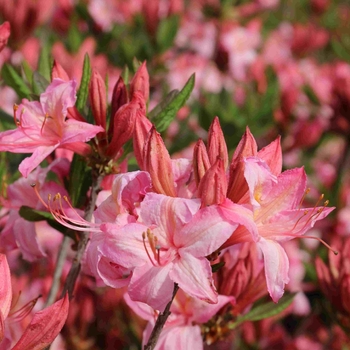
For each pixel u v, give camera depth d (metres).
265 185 0.41
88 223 0.42
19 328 0.47
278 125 0.83
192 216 0.41
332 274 0.56
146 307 0.47
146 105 0.47
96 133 0.45
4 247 0.49
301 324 0.72
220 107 0.70
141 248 0.41
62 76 0.47
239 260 0.48
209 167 0.42
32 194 0.48
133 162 0.55
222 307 0.50
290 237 0.42
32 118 0.45
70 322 0.63
